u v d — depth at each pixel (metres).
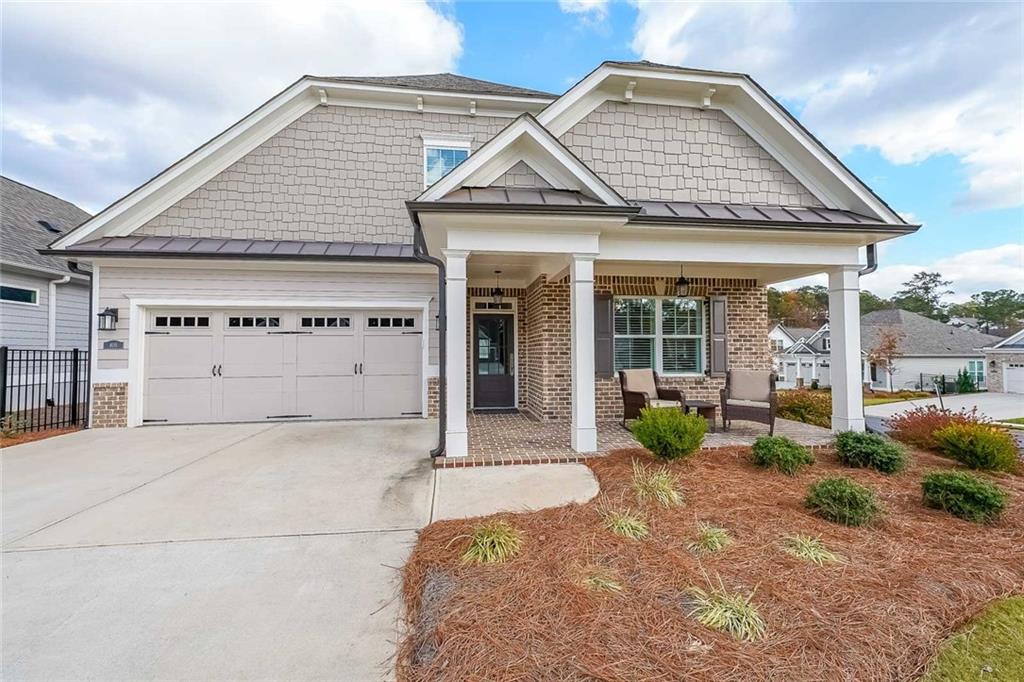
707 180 7.89
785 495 4.73
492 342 11.60
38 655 2.47
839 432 6.54
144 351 9.22
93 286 8.98
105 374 8.98
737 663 2.28
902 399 23.95
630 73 7.48
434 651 2.41
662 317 10.23
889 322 33.84
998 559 3.45
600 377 9.84
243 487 5.27
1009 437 6.05
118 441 7.73
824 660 2.33
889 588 3.00
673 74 7.58
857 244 7.37
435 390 10.06
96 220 9.08
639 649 2.37
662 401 8.53
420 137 10.83
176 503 4.74
